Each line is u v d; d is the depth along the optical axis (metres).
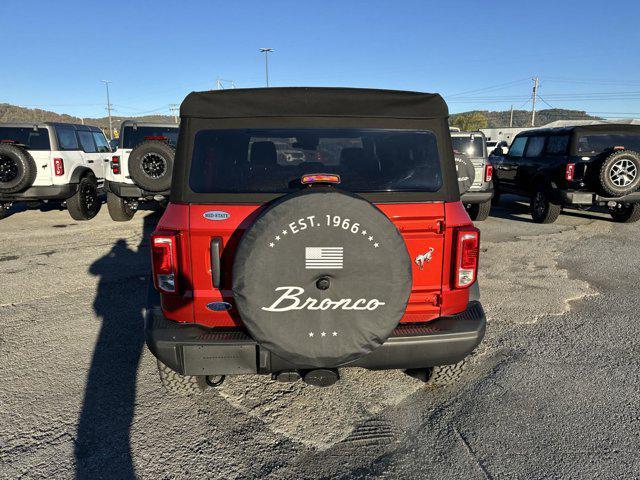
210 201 2.59
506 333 4.21
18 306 4.89
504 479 2.41
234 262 2.29
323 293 2.31
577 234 8.61
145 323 2.71
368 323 2.36
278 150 2.76
